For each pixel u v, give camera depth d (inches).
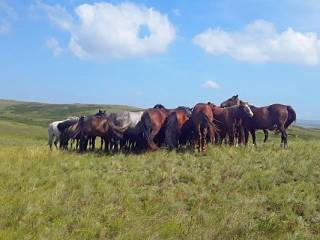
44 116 7145.7
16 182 550.3
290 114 821.9
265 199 494.9
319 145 842.8
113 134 850.1
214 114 831.1
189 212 454.9
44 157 739.4
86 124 861.8
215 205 477.4
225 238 386.0
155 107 918.4
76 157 751.7
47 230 374.0
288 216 448.1
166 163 668.7
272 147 810.8
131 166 666.8
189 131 812.0
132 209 453.1
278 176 583.5
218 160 691.4
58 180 565.0
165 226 397.1
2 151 840.9
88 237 370.9
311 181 566.3
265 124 815.7
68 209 435.2
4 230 367.9
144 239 367.6
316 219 446.9
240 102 815.1
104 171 645.9
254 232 402.0
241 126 829.8
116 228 394.3
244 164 653.3
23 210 422.3
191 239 377.4
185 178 589.6
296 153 724.0
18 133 2635.3
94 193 510.6
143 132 820.0
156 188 543.5
